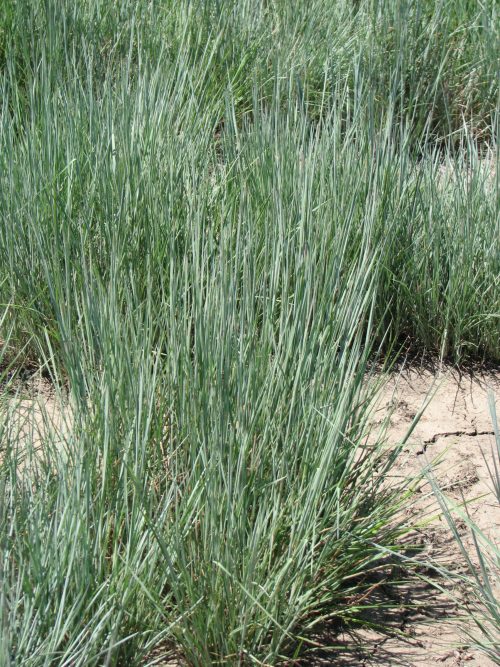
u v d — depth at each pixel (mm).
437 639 2559
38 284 3520
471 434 3561
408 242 4086
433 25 5859
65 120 3941
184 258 2672
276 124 3322
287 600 2443
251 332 2523
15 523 2314
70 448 2498
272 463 2490
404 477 3055
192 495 2336
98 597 2195
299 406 2576
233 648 2301
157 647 2355
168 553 2326
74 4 5250
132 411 2479
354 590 2672
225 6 5605
